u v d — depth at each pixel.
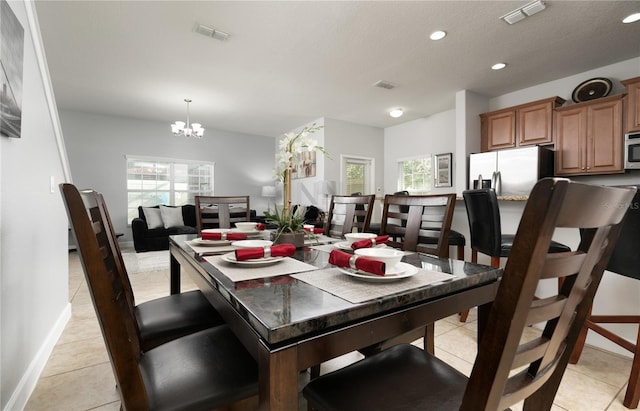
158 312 1.38
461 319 2.35
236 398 0.84
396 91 4.63
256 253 1.05
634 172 3.51
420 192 6.20
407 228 1.67
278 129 7.17
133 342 0.97
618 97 3.41
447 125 5.66
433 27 2.96
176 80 4.22
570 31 3.03
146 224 5.53
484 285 0.98
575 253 0.54
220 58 3.58
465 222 2.68
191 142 6.94
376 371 0.90
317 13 2.74
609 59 3.60
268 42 3.22
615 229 0.65
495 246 1.97
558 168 3.89
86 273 0.68
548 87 4.28
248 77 4.12
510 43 3.25
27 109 1.60
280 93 4.73
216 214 2.42
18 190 1.46
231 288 0.81
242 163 7.57
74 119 5.77
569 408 1.39
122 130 6.20
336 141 6.20
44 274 1.84
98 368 1.73
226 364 0.94
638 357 1.40
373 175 6.72
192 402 0.80
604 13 2.73
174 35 3.08
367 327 0.71
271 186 7.52
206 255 1.27
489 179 4.18
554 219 0.41
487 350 0.48
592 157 3.62
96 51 3.40
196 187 7.07
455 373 0.89
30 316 1.58
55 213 2.08
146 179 6.51
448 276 0.92
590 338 2.00
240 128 7.08
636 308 1.78
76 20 2.82
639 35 3.09
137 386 0.73
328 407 0.77
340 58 3.59
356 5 2.63
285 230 1.48
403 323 0.78
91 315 2.46
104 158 6.04
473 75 4.05
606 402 1.43
